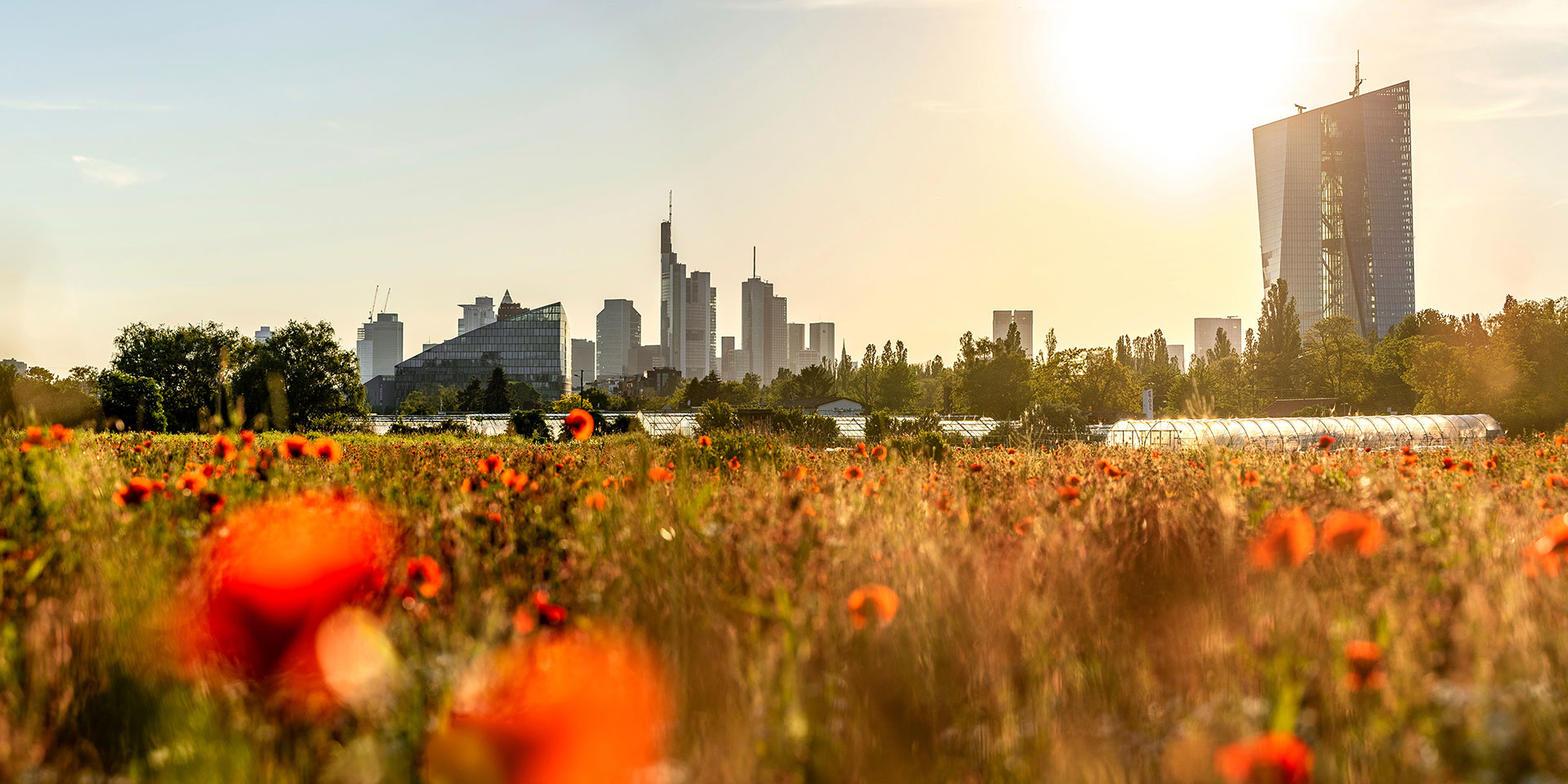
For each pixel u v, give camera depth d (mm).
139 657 2600
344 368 60219
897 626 2764
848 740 2193
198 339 58562
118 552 3406
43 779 1988
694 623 2904
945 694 2506
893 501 5113
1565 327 44312
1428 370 50469
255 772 2055
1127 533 3996
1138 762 2113
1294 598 2885
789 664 2199
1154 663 2787
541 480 5250
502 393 120688
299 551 2891
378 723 2168
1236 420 37750
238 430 5629
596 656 2158
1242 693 2312
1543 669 2254
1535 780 1777
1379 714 2082
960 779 2104
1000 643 2748
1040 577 3266
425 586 3006
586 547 3645
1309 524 3127
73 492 4168
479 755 1758
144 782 2078
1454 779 1874
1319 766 1931
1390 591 2855
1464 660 2309
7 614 2744
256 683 2451
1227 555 3561
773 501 4570
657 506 4477
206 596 2613
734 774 1941
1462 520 4348
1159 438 35188
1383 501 4934
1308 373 99312
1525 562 3057
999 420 64188
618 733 1943
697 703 2490
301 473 5617
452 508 4320
